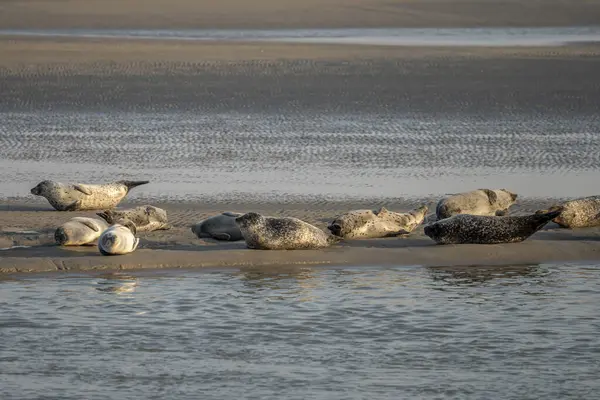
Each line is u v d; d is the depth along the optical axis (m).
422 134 108.44
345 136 107.06
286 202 76.00
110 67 156.75
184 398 39.28
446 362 43.25
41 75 148.88
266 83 142.50
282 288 53.88
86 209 72.62
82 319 48.44
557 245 62.69
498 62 162.62
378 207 74.50
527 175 87.69
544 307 50.97
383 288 54.09
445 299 52.19
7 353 43.91
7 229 65.31
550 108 125.38
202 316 49.03
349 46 187.00
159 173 87.94
